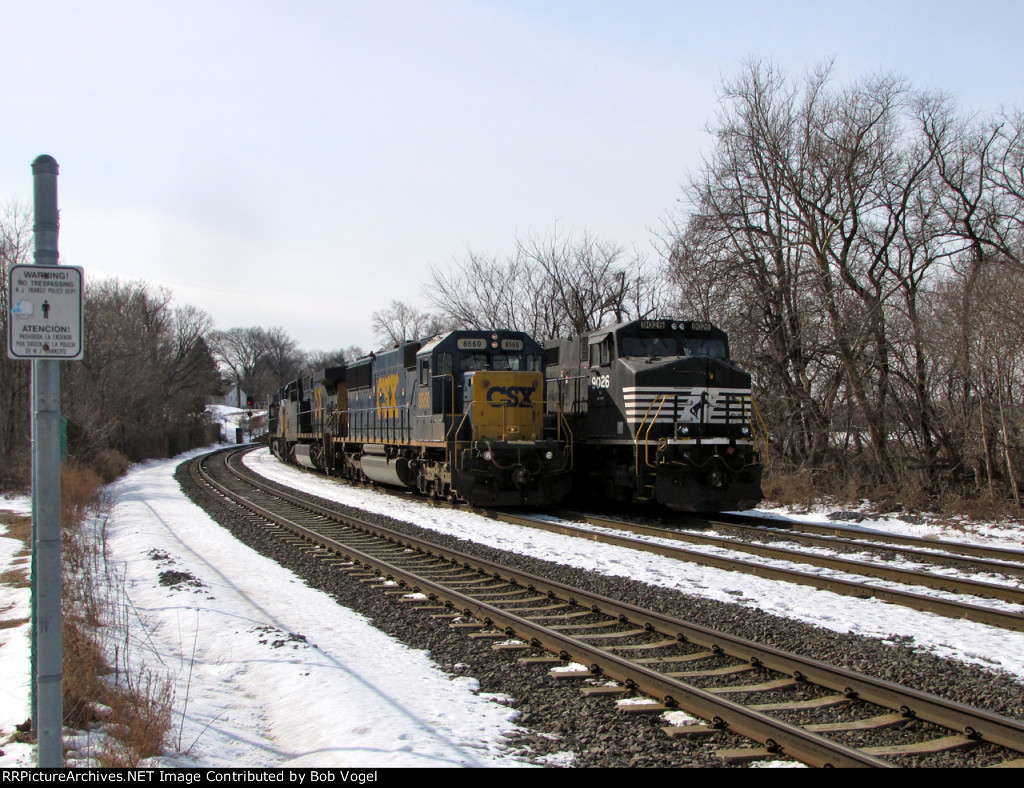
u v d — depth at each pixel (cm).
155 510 2206
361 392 2806
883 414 2162
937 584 1077
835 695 660
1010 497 1806
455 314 4172
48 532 455
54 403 459
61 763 456
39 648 454
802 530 1664
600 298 3841
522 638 843
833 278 2338
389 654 803
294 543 1553
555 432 2064
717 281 2603
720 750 561
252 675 746
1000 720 553
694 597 1012
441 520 1839
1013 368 1794
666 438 1711
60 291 458
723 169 2616
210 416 9494
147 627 916
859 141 2333
